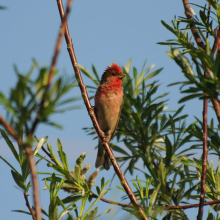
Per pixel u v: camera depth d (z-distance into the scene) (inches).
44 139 230.2
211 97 199.2
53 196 207.8
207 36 282.4
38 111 96.3
